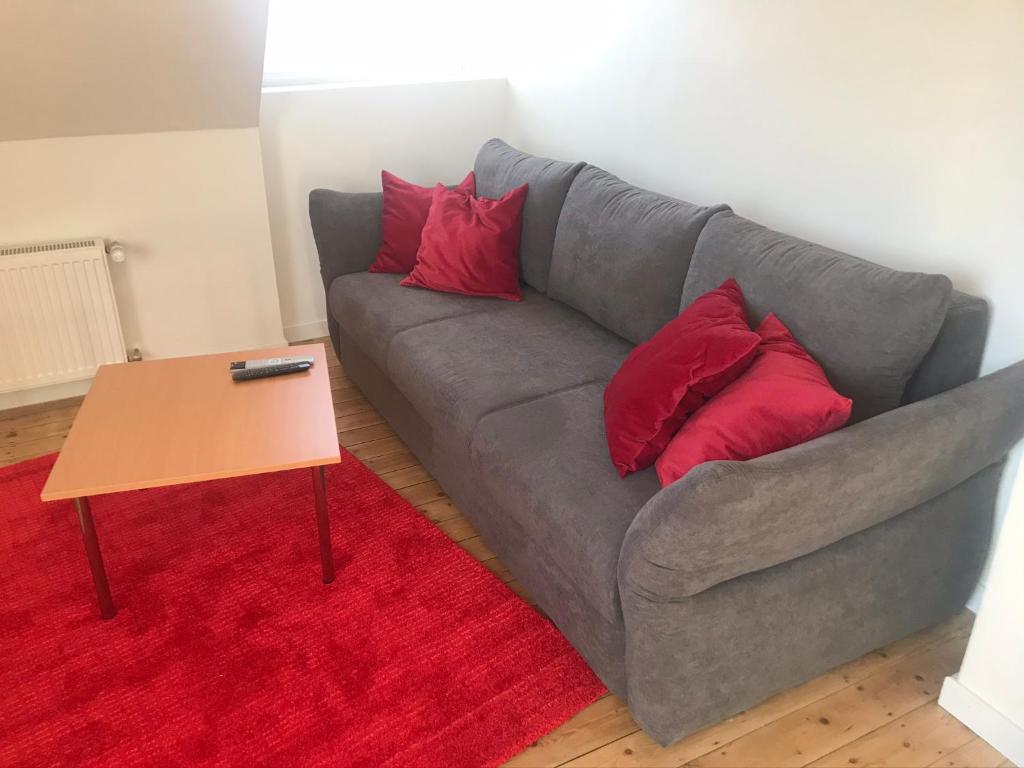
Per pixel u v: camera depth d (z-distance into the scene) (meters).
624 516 1.71
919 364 1.83
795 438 1.62
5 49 2.31
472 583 2.14
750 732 1.75
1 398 2.93
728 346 1.77
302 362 2.25
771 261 2.04
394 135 3.38
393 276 2.98
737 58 2.43
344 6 3.32
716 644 1.60
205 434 1.95
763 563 1.57
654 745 1.72
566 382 2.27
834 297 1.88
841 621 1.76
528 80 3.42
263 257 3.18
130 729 1.72
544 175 2.85
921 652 1.97
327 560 2.10
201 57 2.58
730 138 2.52
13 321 2.74
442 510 2.46
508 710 1.78
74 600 2.07
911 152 2.00
